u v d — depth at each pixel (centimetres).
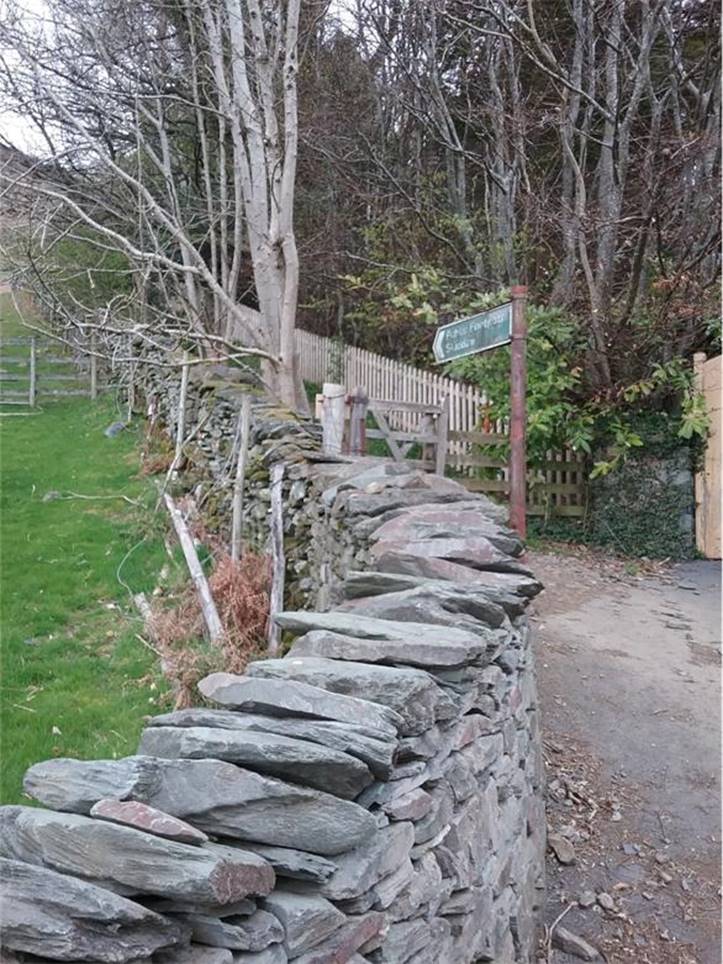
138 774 149
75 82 927
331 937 158
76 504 864
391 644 218
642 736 491
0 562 678
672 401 907
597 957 346
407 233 1193
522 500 429
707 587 763
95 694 451
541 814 391
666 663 577
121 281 1259
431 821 208
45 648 515
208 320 1088
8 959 119
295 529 555
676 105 900
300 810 157
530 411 880
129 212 1149
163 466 963
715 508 870
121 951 121
